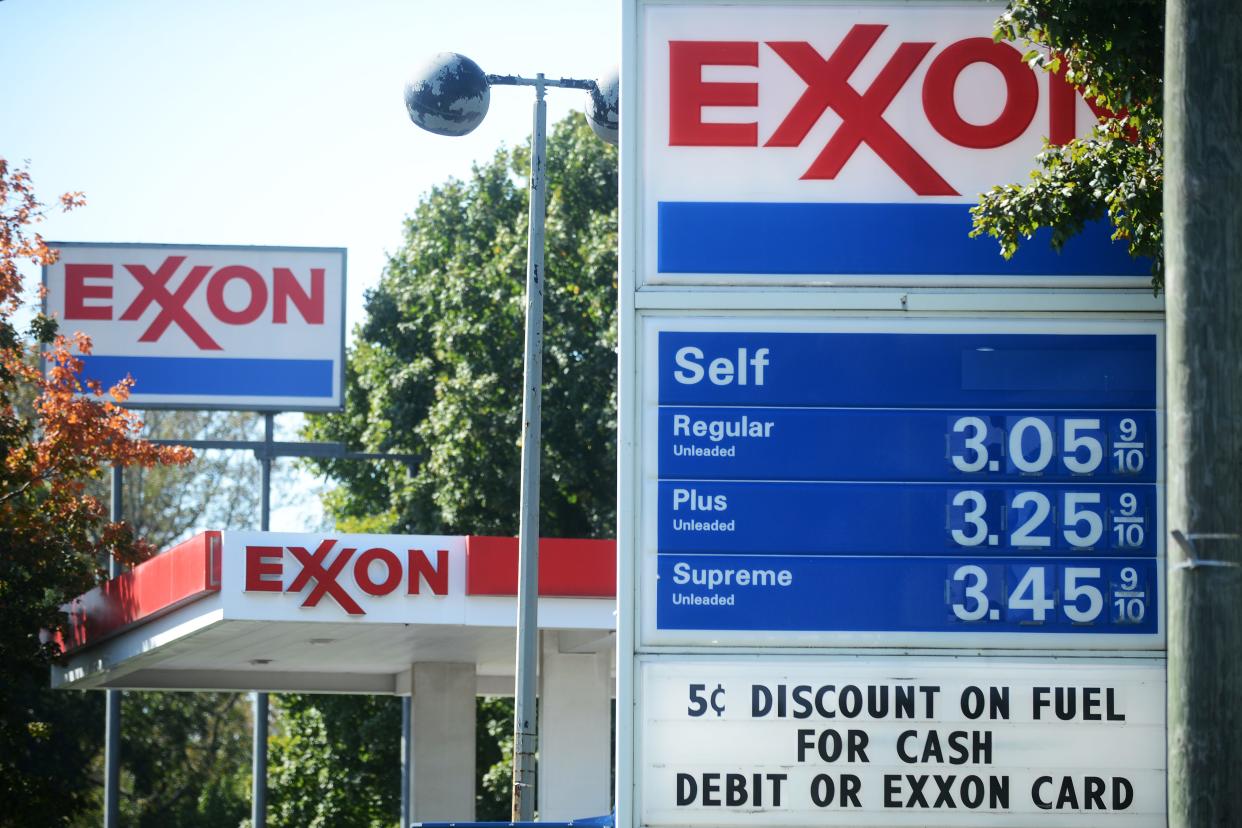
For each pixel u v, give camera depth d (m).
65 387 61.50
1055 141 21.41
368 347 98.75
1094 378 20.88
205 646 53.12
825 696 20.33
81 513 60.50
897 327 20.95
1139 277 21.08
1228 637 13.97
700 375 20.83
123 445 61.31
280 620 45.50
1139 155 20.34
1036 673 20.41
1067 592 20.52
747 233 21.14
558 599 47.19
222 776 132.62
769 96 21.41
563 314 88.94
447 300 91.06
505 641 51.50
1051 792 20.23
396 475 93.69
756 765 20.23
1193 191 14.35
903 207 21.25
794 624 20.42
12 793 65.62
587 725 53.28
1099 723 20.34
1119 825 20.19
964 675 20.39
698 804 20.17
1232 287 14.20
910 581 20.52
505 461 87.94
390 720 88.75
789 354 20.88
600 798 52.94
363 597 46.00
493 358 89.19
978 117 21.45
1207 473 14.09
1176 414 14.30
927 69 21.48
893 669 20.39
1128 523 20.64
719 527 20.55
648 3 21.48
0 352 60.81
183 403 71.88
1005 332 20.94
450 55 34.97
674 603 20.44
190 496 136.25
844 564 20.52
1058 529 20.62
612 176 94.75
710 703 20.30
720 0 21.50
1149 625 20.48
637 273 21.05
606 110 35.62
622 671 20.31
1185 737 14.05
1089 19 20.23
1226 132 14.34
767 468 20.66
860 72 21.47
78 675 60.59
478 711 90.69
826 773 20.23
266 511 64.25
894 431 20.75
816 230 21.17
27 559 59.03
